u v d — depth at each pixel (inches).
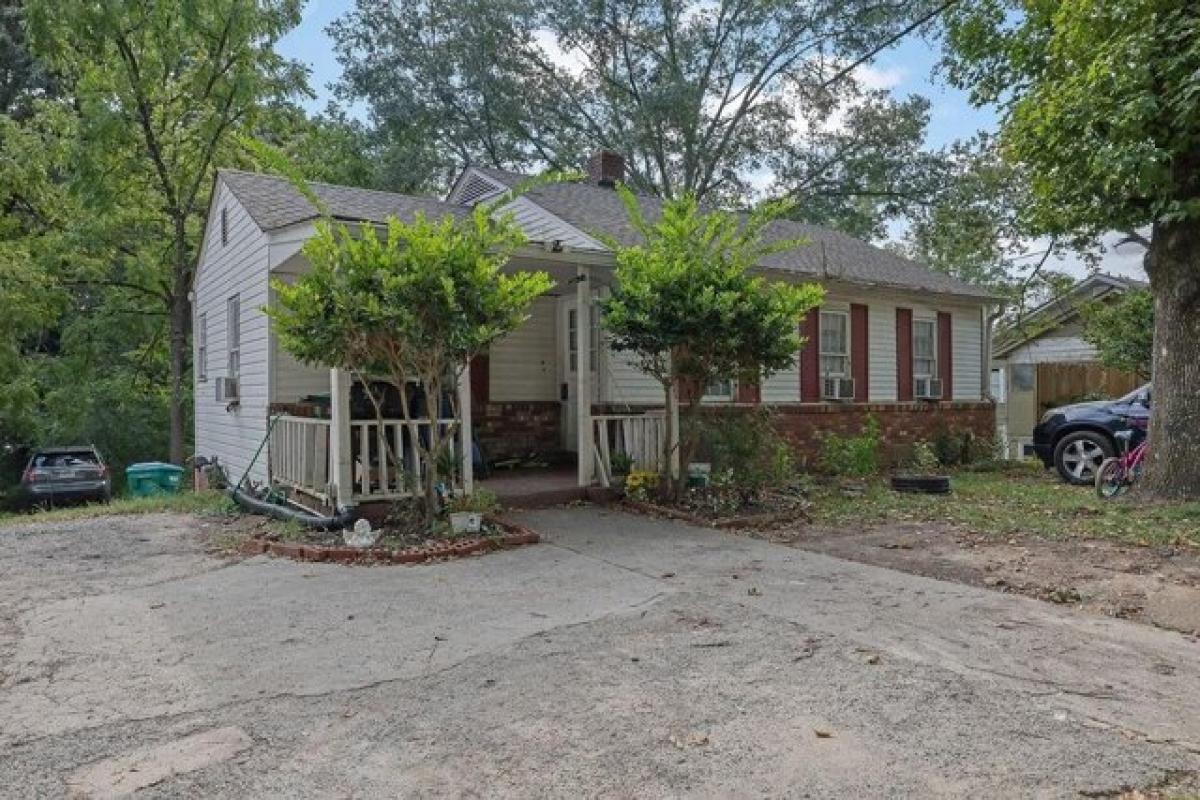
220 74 663.8
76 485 595.5
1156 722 127.5
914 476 407.2
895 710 132.3
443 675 150.6
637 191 1107.3
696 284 314.3
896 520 318.0
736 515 320.2
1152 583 212.7
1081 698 137.4
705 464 375.9
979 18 405.7
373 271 251.1
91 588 223.6
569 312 478.0
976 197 858.8
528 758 116.4
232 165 713.0
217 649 167.6
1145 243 540.1
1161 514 303.1
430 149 1076.5
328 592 213.3
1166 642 168.1
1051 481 455.2
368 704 137.0
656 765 114.0
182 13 619.5
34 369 733.3
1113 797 104.7
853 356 530.0
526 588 215.6
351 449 302.0
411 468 320.2
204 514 358.9
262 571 240.5
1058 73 338.3
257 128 733.3
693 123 1091.9
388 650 165.5
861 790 106.4
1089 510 325.7
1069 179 325.7
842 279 495.5
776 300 322.3
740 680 146.3
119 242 712.4
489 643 169.2
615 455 369.1
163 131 680.4
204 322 550.0
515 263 371.2
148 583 229.0
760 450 410.0
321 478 307.3
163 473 531.2
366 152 1048.8
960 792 105.7
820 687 142.6
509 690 142.6
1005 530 290.4
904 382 564.7
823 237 654.5
